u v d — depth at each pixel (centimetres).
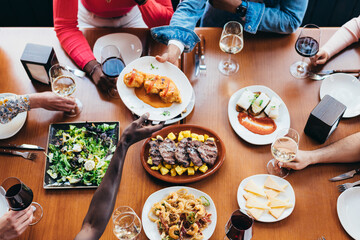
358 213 161
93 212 118
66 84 183
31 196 149
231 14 234
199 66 206
